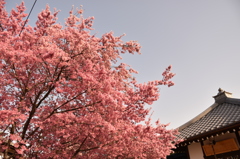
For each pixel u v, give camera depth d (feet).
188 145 33.40
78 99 15.48
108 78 13.41
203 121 36.50
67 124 15.43
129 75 20.35
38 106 15.46
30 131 17.21
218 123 29.76
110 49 18.06
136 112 16.83
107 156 19.76
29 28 16.29
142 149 22.07
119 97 13.73
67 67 13.56
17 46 13.06
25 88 14.66
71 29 13.88
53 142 16.75
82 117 14.28
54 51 11.19
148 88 15.61
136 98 15.98
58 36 14.16
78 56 14.30
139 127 15.65
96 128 14.65
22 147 12.82
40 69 15.14
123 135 16.02
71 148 18.20
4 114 11.32
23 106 14.42
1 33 13.51
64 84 14.48
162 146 25.66
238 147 25.36
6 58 12.80
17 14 16.22
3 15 16.21
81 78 13.87
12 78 14.46
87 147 18.38
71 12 18.34
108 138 15.99
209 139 29.68
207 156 29.37
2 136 13.52
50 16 15.64
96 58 16.37
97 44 16.58
